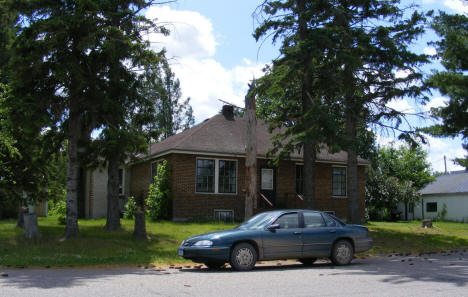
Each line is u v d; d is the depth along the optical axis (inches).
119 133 613.9
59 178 915.4
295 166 1092.5
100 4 573.3
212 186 986.7
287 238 467.5
